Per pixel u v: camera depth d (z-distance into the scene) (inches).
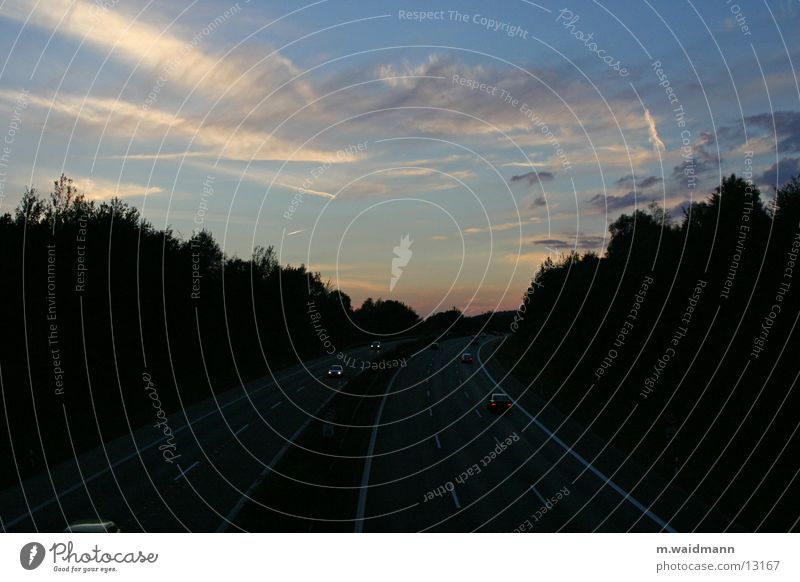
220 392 1811.0
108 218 1537.9
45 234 1312.7
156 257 1680.6
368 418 1406.3
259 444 1081.4
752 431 884.6
